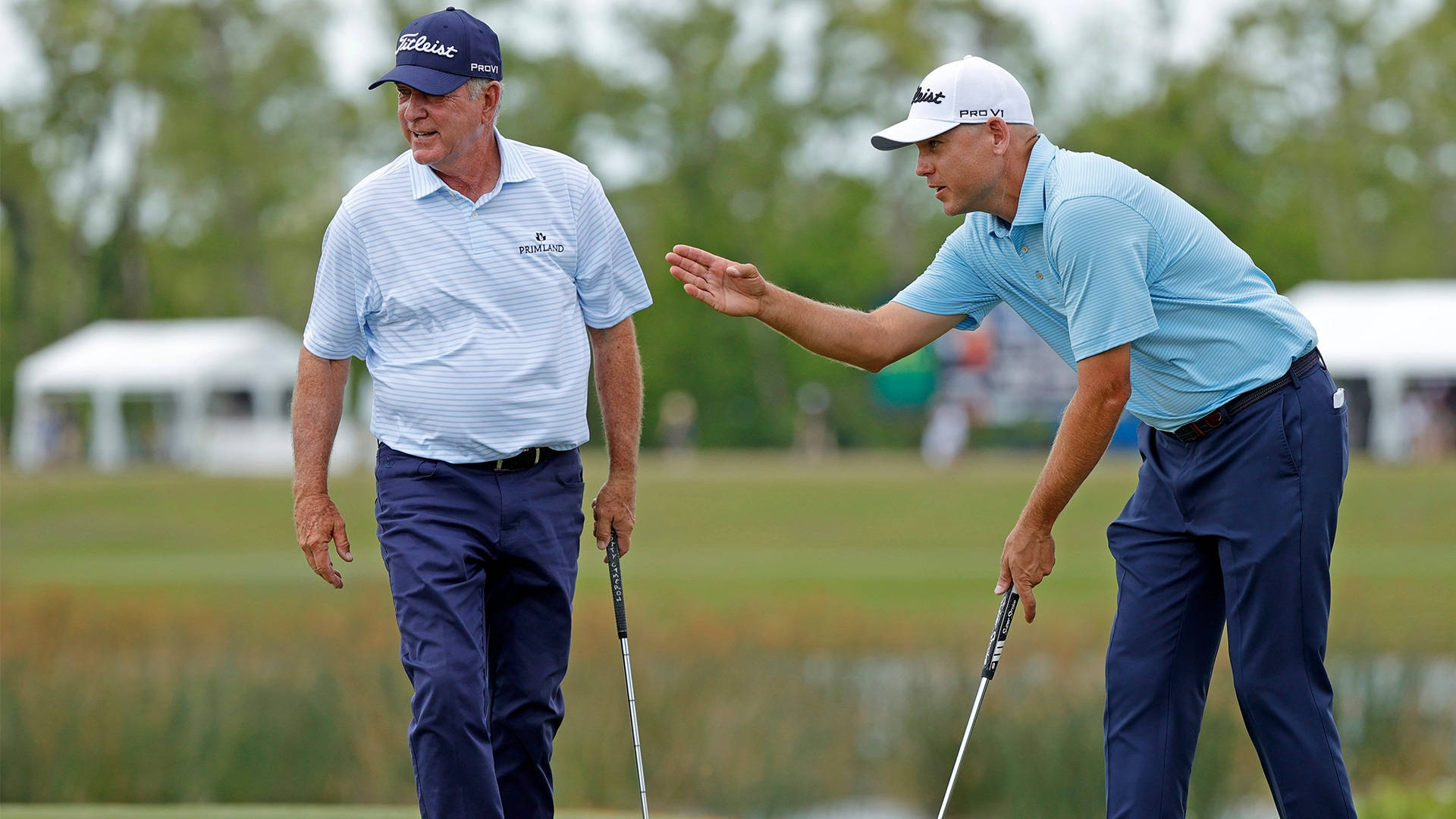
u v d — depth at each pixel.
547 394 15.09
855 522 104.69
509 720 15.58
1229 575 14.55
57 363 140.38
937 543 99.38
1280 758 14.47
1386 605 59.34
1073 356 15.70
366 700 34.22
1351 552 85.69
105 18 182.00
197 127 183.12
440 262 14.96
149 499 111.81
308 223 192.88
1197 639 15.12
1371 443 124.31
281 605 56.53
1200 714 15.28
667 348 198.38
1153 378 14.70
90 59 181.62
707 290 15.79
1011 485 113.75
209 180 186.62
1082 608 58.41
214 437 138.50
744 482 116.81
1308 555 14.29
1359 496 99.75
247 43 184.25
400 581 14.90
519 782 15.76
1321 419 14.37
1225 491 14.50
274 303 195.25
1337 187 189.50
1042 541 15.16
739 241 196.75
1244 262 14.68
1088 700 33.59
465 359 14.92
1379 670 35.41
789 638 43.72
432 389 14.96
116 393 140.25
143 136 187.38
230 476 123.06
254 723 33.19
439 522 14.96
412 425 15.09
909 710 33.75
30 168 184.50
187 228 191.50
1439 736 33.09
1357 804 28.16
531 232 15.08
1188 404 14.58
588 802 32.81
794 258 196.25
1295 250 189.75
